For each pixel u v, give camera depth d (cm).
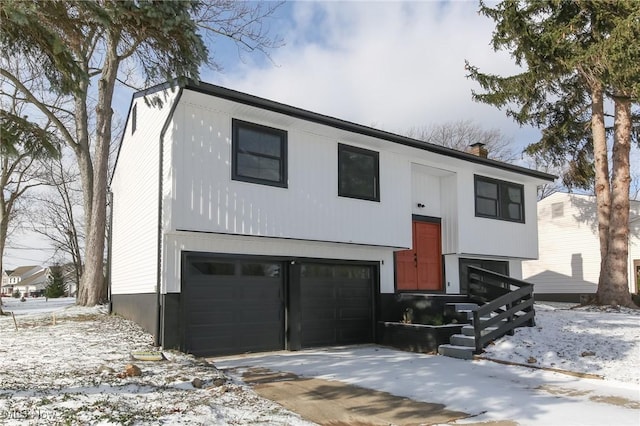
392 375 898
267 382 810
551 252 2677
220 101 1047
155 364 812
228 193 1089
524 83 1692
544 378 891
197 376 739
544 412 657
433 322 1263
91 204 1916
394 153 1443
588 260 2516
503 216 1756
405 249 1464
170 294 1050
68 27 630
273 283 1230
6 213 2864
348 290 1376
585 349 1045
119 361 809
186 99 1031
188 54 656
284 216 1173
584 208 2558
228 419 550
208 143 1074
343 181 1311
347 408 664
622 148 1705
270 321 1212
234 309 1152
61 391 578
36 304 3434
